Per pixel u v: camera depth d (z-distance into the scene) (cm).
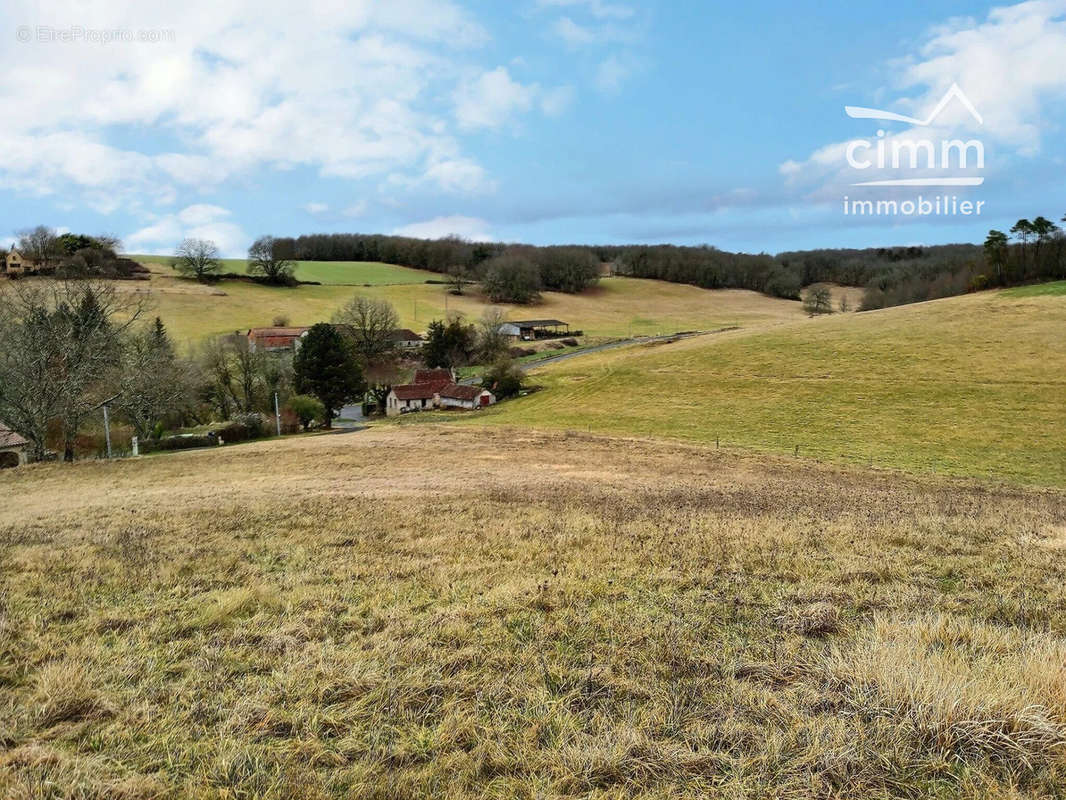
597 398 5962
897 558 897
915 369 5188
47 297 3831
